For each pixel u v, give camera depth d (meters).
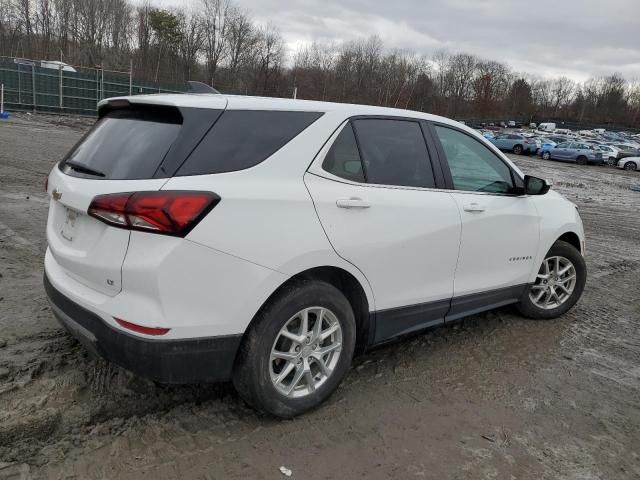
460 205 3.90
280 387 3.07
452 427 3.25
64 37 70.69
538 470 2.93
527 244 4.57
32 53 66.44
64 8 70.31
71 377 3.35
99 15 71.75
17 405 3.02
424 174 3.78
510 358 4.27
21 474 2.57
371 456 2.93
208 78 71.62
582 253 5.38
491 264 4.25
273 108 3.11
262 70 73.12
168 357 2.66
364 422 3.23
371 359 4.06
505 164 4.50
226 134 2.89
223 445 2.91
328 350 3.25
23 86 31.89
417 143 3.82
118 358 2.73
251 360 2.89
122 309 2.64
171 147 2.76
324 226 3.06
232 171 2.82
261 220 2.82
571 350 4.53
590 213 14.76
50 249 3.43
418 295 3.68
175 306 2.63
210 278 2.69
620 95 121.19
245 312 2.81
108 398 3.20
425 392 3.63
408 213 3.51
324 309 3.14
